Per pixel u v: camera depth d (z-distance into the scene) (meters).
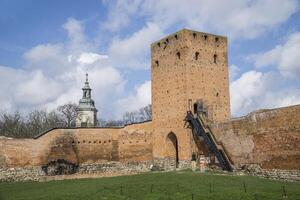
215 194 23.62
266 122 33.03
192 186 26.88
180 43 44.09
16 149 40.88
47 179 39.16
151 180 30.44
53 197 25.22
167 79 45.66
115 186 28.09
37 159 41.88
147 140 47.12
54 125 80.50
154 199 23.31
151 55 48.69
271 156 32.22
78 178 37.84
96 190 27.00
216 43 46.00
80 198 24.58
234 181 28.91
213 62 45.38
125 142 46.62
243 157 35.34
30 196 26.70
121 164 46.03
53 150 43.12
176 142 45.34
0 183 38.00
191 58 43.66
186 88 42.81
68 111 86.06
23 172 40.78
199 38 44.69
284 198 21.55
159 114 46.38
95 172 44.50
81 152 44.69
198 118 41.25
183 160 42.34
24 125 78.75
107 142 46.03
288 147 30.59
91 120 75.25
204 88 44.00
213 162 38.94
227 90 45.88
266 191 24.02
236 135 36.44
